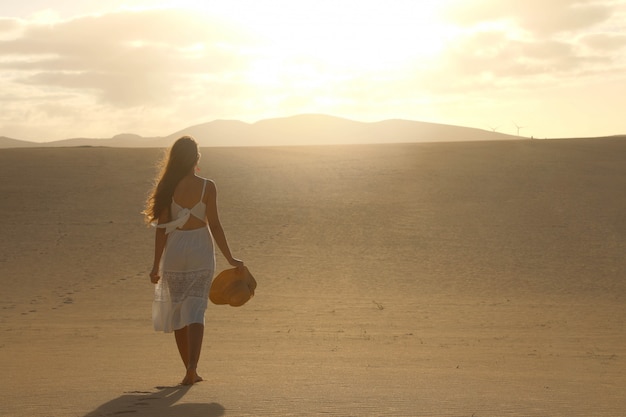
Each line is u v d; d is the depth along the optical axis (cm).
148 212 654
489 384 674
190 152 650
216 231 657
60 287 2056
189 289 638
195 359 624
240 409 490
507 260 2564
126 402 517
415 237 2933
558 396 605
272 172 4575
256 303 1777
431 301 1870
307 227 3119
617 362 978
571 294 2062
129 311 1642
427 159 5172
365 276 2272
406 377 707
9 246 2723
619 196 3812
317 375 709
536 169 4666
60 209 3422
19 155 5225
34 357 919
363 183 4200
